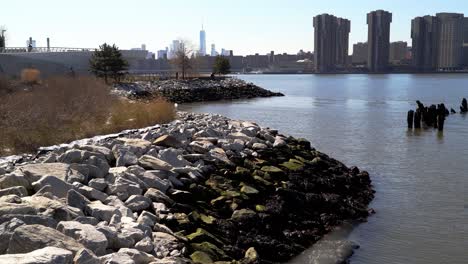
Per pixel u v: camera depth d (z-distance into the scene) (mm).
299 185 16703
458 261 12203
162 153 15227
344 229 14383
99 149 14406
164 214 11000
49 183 10555
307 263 11758
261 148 19547
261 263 10867
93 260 7359
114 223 9523
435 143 31953
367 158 26219
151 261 8461
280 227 13383
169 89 74438
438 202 17484
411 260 12219
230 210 12906
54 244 7543
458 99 78812
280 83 164500
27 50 87750
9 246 7504
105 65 74875
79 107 25344
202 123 23766
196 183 13828
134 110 25781
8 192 10047
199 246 10109
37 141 17125
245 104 67875
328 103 69688
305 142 22938
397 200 17734
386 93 98062
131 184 11773
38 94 29578
